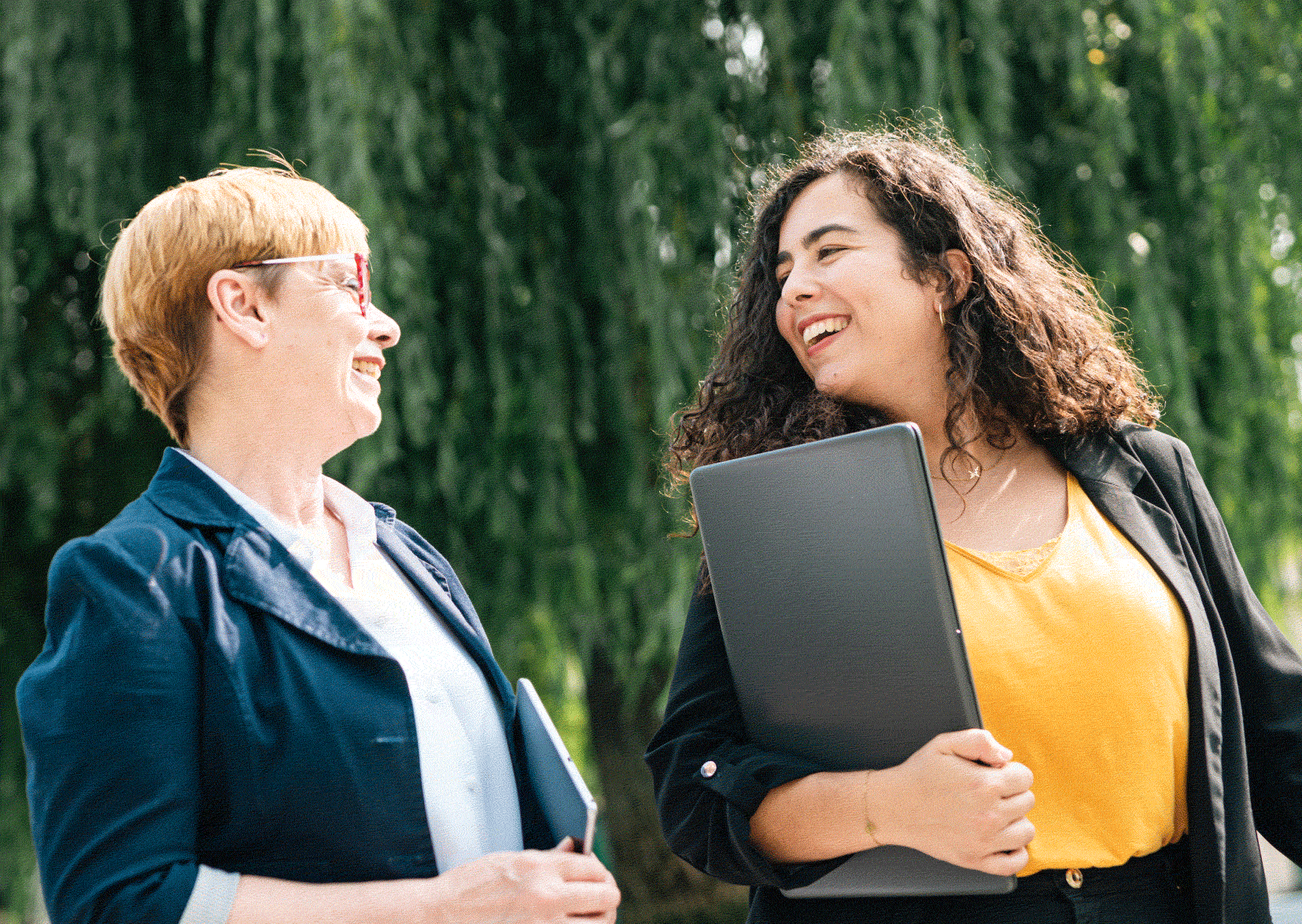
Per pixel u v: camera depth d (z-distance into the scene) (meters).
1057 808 1.26
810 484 1.22
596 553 4.71
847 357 1.45
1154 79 4.54
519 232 4.52
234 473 1.25
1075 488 1.43
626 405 4.45
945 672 1.18
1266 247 4.73
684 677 1.43
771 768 1.26
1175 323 4.30
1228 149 4.47
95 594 1.06
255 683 1.09
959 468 1.45
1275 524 4.62
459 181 4.44
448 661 1.29
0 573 4.84
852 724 1.24
